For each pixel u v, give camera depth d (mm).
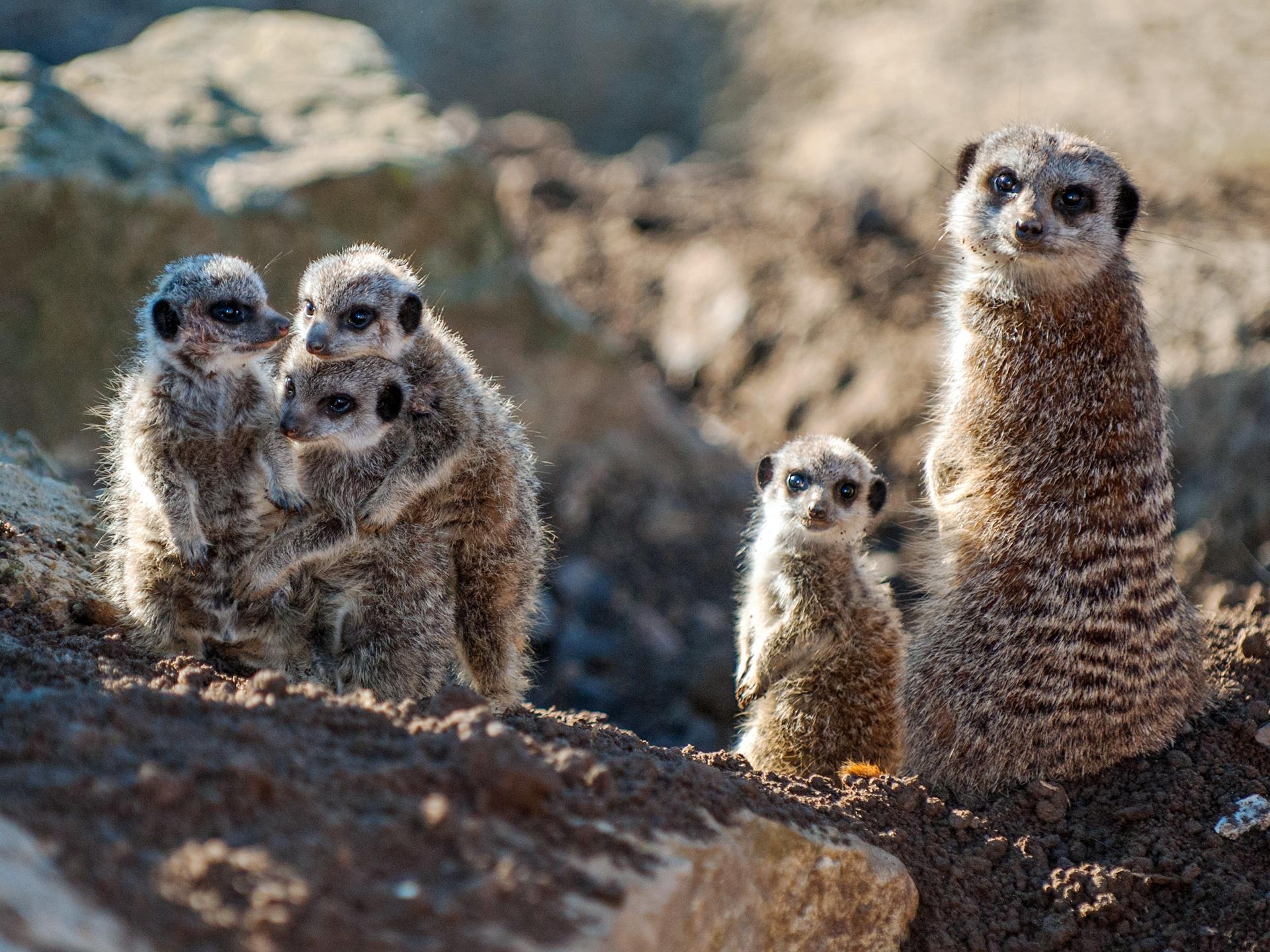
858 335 14570
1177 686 6785
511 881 4043
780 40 23062
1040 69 19750
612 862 4383
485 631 7219
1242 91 17562
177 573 6242
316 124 13430
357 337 6508
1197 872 5934
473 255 13094
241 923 3598
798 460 7742
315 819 4086
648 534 12781
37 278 11125
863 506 7770
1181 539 10547
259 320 6203
